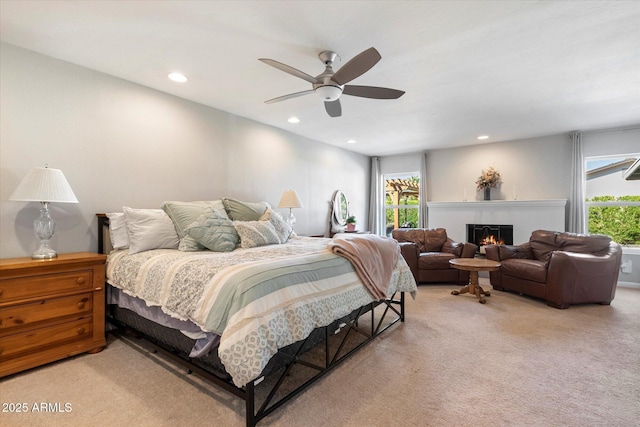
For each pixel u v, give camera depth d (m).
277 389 1.73
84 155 2.77
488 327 2.93
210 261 1.98
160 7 1.95
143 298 2.12
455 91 3.32
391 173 7.04
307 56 2.56
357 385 1.94
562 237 4.24
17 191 2.18
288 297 1.69
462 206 5.98
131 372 2.10
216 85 3.17
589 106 3.79
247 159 4.27
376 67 2.76
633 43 2.36
